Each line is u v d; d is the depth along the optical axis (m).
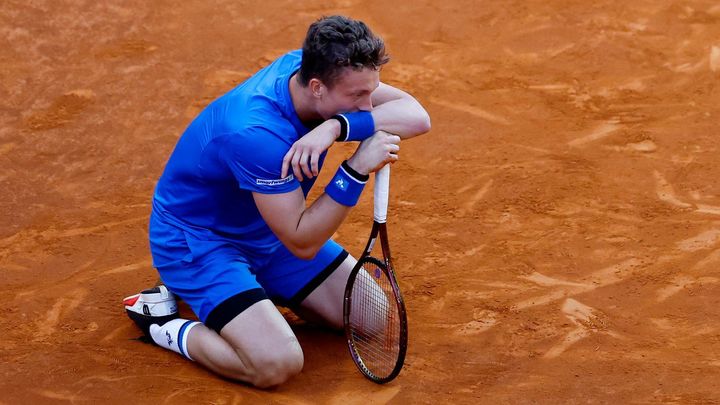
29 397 15.79
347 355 16.94
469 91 27.36
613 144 24.36
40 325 17.97
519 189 22.45
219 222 16.12
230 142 14.71
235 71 28.77
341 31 14.09
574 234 20.55
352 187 14.66
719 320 17.48
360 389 15.89
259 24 31.27
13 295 18.98
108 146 25.09
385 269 14.95
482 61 28.95
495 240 20.48
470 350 16.89
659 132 24.83
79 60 29.20
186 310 18.45
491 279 19.08
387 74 28.25
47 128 25.88
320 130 14.55
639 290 18.50
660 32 30.22
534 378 16.08
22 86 27.78
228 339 15.66
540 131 25.17
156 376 16.28
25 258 20.44
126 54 29.53
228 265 15.94
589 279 18.94
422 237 20.70
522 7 31.89
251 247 16.52
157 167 24.19
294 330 17.77
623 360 16.45
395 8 32.03
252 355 15.40
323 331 17.72
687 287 18.52
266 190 14.73
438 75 28.23
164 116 26.50
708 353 16.55
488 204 21.91
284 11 32.06
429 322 17.75
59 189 23.27
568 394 15.62
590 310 17.94
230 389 15.86
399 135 15.78
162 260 16.55
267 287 17.31
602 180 22.67
